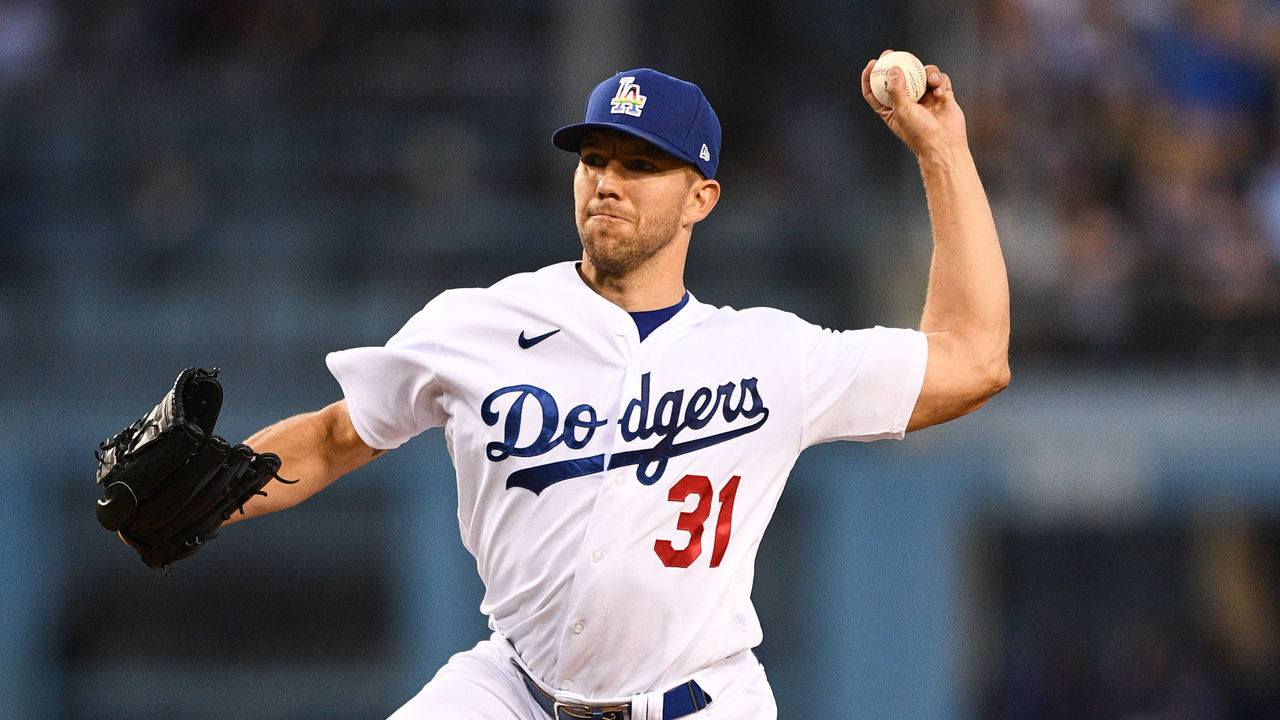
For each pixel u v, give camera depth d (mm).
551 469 11883
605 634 12008
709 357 12141
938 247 13070
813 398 12281
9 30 48281
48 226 45156
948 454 40281
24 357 42906
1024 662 46062
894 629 39844
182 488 11789
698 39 48719
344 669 42625
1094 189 45781
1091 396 41625
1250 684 46188
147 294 44031
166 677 42531
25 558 41031
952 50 48031
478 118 48938
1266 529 46094
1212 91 48656
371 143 47969
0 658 40625
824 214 42094
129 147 46688
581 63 48750
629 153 12039
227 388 42750
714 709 12328
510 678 12648
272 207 45844
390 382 12484
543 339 12094
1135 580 46594
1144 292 43062
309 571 42688
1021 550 46375
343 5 50031
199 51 49281
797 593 40406
